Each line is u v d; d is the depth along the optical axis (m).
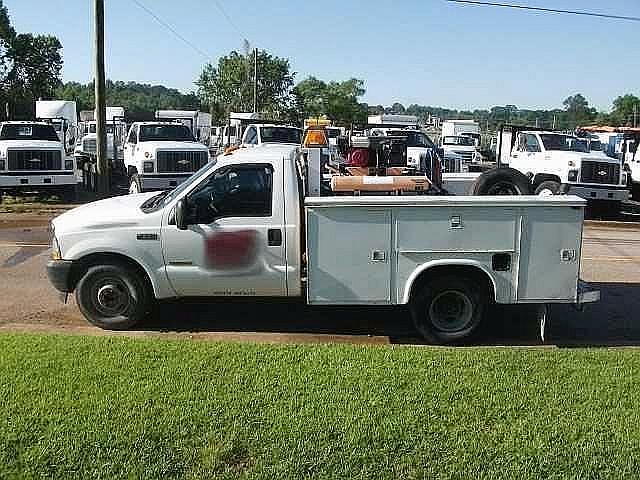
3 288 9.02
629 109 96.62
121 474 4.06
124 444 4.34
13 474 4.05
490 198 6.68
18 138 19.59
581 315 8.21
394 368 5.68
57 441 4.36
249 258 6.96
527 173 19.14
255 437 4.44
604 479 4.09
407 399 5.04
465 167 23.30
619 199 18.03
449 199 6.60
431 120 53.22
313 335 7.18
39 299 8.49
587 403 5.05
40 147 18.73
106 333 7.11
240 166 6.93
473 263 6.68
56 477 4.04
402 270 6.70
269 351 6.06
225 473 4.09
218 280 7.02
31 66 78.50
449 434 4.52
